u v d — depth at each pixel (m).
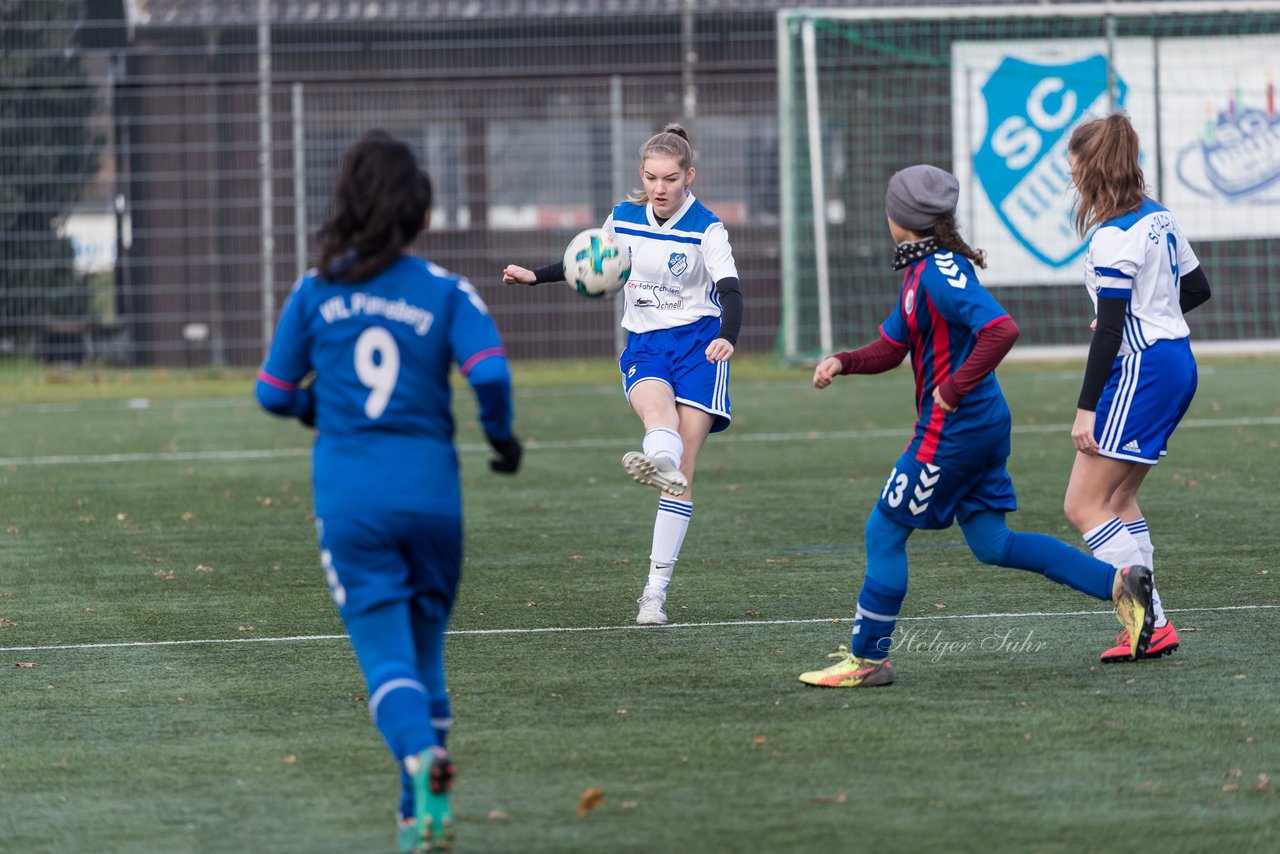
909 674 19.28
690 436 23.53
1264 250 65.94
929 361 18.36
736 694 18.47
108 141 64.44
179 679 19.64
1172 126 65.38
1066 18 66.19
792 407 52.06
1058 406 50.69
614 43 66.12
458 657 20.56
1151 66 65.12
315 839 13.70
